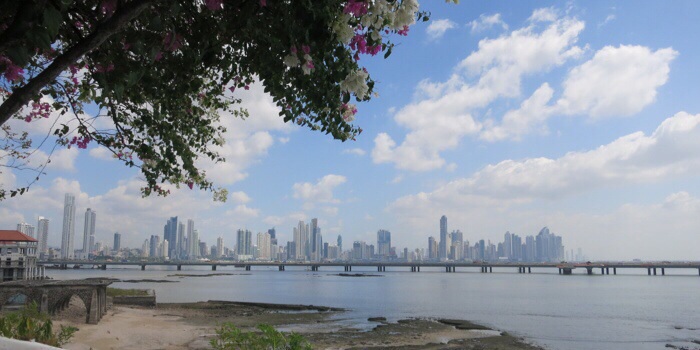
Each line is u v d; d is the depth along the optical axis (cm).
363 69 459
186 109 682
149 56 401
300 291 10300
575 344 3738
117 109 645
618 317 5569
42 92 575
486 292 10094
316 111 495
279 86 467
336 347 3388
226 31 450
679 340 3969
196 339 3394
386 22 419
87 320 3647
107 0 378
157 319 4500
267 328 703
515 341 3819
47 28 290
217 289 10875
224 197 828
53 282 3650
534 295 9244
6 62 387
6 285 3441
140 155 665
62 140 634
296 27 397
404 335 4006
